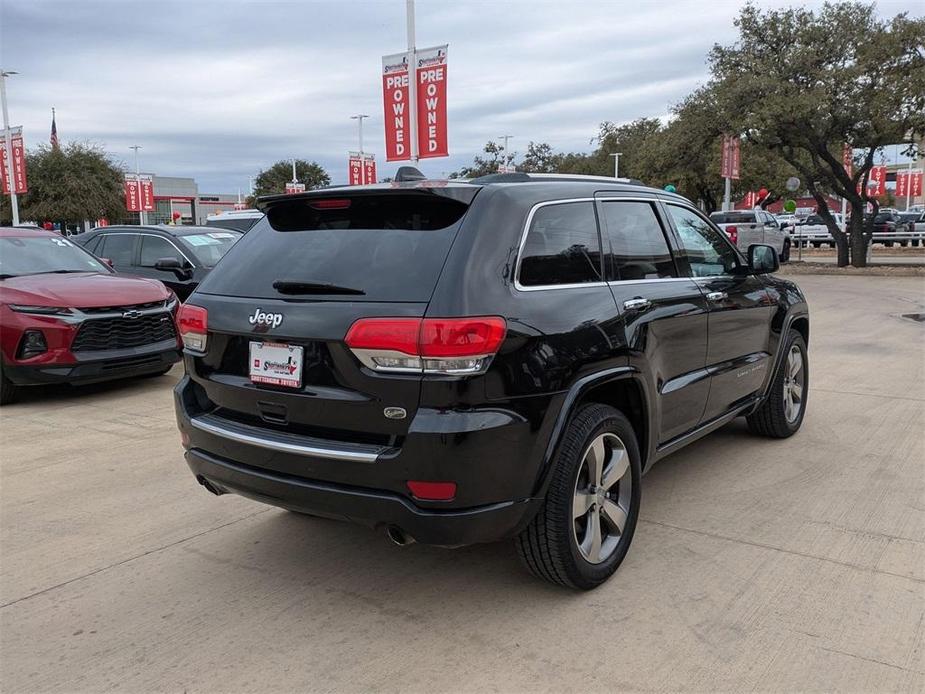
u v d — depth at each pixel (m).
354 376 2.94
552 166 49.22
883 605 3.28
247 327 3.26
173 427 6.50
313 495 3.06
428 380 2.81
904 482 4.80
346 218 3.43
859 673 2.80
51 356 7.11
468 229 3.07
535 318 3.07
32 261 8.26
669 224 4.34
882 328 11.73
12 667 2.95
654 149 28.44
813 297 16.45
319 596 3.49
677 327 4.01
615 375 3.43
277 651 3.04
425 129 15.63
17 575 3.72
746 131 22.28
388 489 2.92
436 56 15.19
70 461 5.54
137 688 2.81
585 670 2.86
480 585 3.57
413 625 3.22
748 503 4.48
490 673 2.85
